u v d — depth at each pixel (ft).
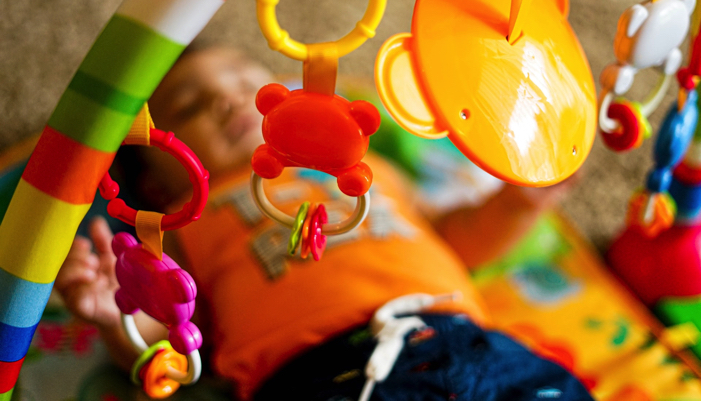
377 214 2.92
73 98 0.95
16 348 1.16
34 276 1.08
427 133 1.09
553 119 1.18
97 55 0.93
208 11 0.93
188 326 1.21
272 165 1.04
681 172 2.37
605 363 2.93
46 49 4.42
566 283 3.35
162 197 3.62
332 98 1.00
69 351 2.71
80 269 2.32
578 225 4.02
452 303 2.63
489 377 2.20
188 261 3.01
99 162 1.00
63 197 1.01
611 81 1.39
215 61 3.62
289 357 2.52
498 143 1.12
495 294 3.34
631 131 1.53
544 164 1.16
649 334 3.05
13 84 4.21
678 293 3.25
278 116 1.00
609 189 4.22
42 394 2.52
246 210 2.98
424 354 2.30
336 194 3.03
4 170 3.25
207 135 3.43
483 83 1.13
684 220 2.58
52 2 4.67
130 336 1.34
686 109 1.71
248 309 2.66
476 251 3.48
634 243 3.42
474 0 1.20
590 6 5.32
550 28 1.28
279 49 0.96
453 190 3.78
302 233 1.12
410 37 1.13
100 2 4.74
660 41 1.34
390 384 2.19
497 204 3.39
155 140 1.02
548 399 2.12
